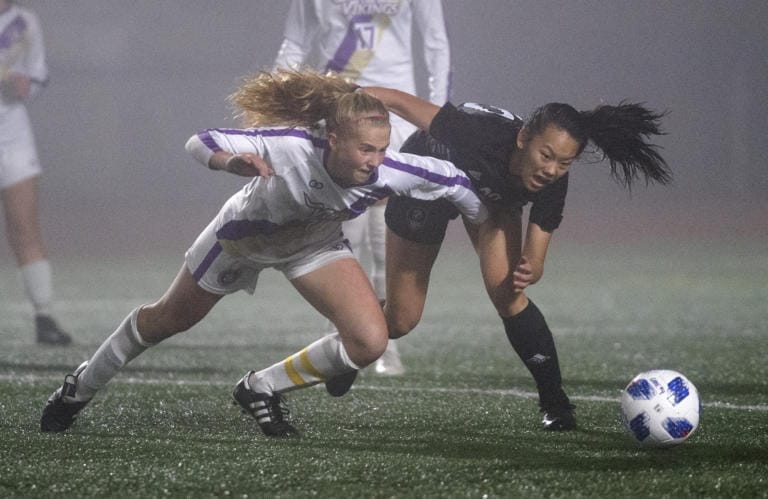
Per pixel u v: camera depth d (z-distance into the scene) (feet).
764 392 67.41
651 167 52.08
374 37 80.43
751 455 46.96
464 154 52.01
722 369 78.28
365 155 44.75
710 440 50.47
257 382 51.96
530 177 49.67
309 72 47.26
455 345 93.56
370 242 76.38
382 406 61.67
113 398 64.39
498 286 53.57
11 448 48.08
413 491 40.42
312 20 81.46
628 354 86.74
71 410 53.01
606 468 44.27
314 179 46.26
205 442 49.73
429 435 52.34
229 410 60.18
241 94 48.11
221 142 45.32
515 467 44.34
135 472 43.37
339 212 47.88
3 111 94.84
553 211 51.96
